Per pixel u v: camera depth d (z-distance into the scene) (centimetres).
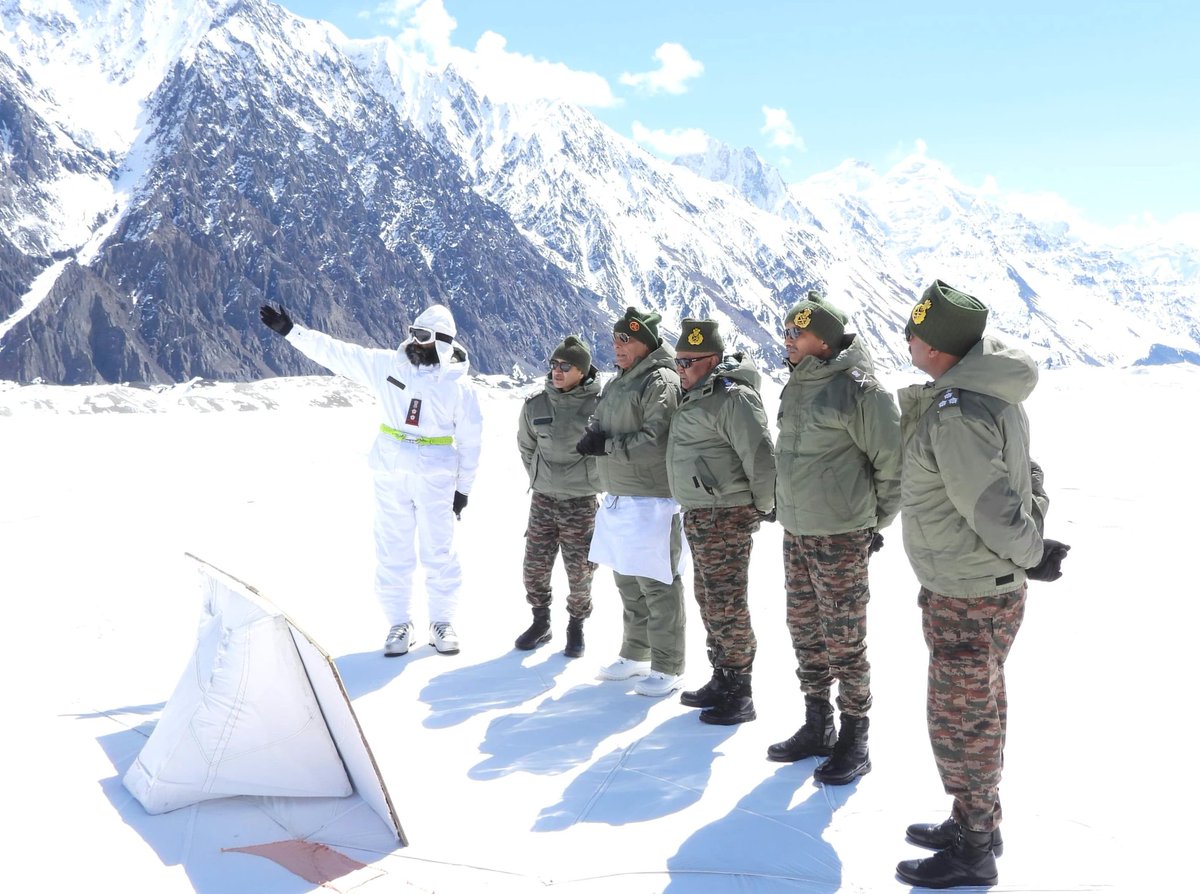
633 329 458
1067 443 1328
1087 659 491
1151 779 358
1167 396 2022
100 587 627
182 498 952
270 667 340
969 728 294
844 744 369
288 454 1251
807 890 291
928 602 304
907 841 319
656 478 457
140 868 299
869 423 349
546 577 540
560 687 479
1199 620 550
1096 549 727
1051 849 311
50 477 1024
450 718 436
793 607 382
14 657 493
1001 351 286
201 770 337
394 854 312
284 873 298
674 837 323
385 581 538
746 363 414
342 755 348
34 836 315
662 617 463
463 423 535
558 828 330
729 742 407
